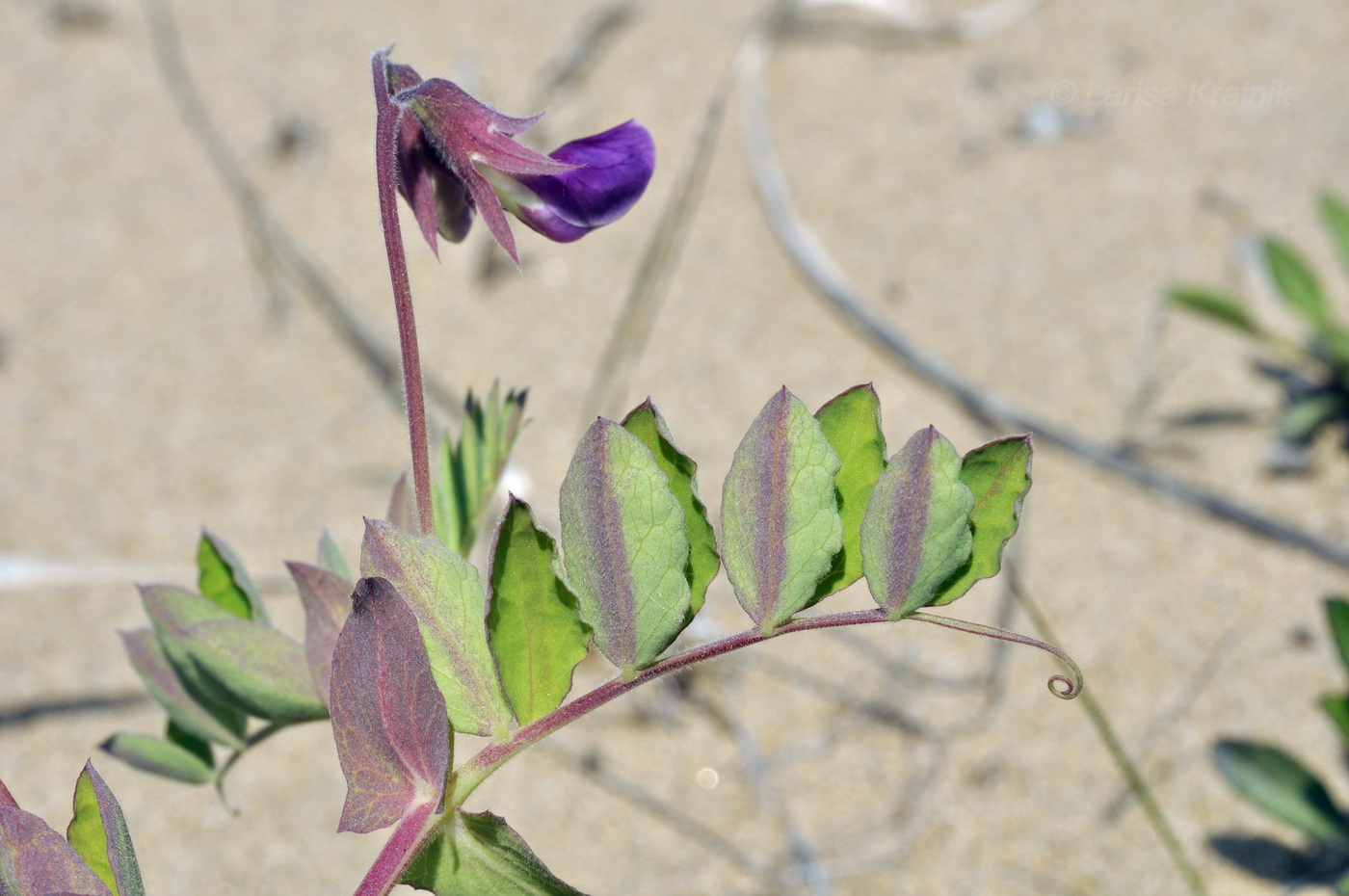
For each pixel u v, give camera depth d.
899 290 1.13
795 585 0.50
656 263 1.16
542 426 1.03
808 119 1.30
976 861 0.77
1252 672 0.85
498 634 0.50
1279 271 1.00
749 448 0.50
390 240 0.51
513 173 0.51
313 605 0.54
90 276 1.17
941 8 1.42
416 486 0.52
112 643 0.90
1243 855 0.75
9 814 0.49
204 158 1.29
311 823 0.80
